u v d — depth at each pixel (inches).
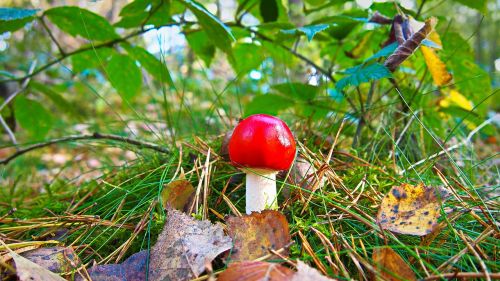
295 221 8.9
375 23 12.0
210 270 6.5
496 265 7.0
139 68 14.9
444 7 61.4
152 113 26.5
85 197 12.0
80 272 7.6
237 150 8.2
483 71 13.6
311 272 6.2
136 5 12.0
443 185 10.3
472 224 8.9
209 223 7.9
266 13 14.1
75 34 13.3
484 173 14.1
